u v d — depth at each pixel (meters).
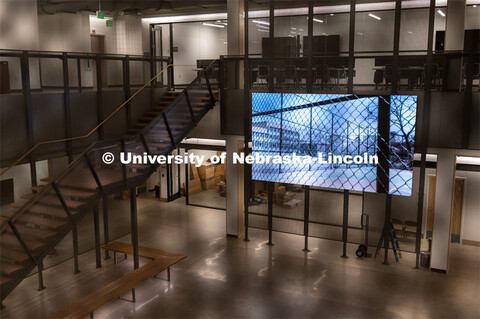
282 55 13.28
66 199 9.50
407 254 13.09
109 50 19.22
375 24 13.90
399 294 10.62
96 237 12.10
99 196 10.05
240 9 13.55
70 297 10.52
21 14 12.93
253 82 13.93
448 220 11.58
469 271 11.94
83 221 15.46
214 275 11.62
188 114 12.96
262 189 15.37
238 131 13.87
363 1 13.73
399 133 11.59
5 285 8.55
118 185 10.55
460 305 10.10
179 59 18.36
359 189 12.25
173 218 16.38
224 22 17.02
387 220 12.33
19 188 12.83
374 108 11.74
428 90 11.24
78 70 12.21
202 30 17.59
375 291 10.77
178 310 9.86
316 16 14.48
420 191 11.85
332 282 11.25
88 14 17.64
